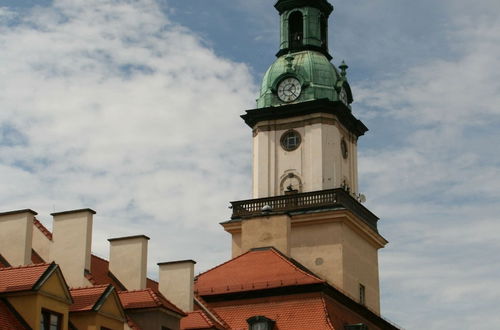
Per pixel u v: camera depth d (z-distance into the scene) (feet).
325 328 199.62
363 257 265.95
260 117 278.26
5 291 125.80
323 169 268.62
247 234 241.76
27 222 146.41
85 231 153.38
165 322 153.07
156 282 185.37
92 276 154.10
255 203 266.36
